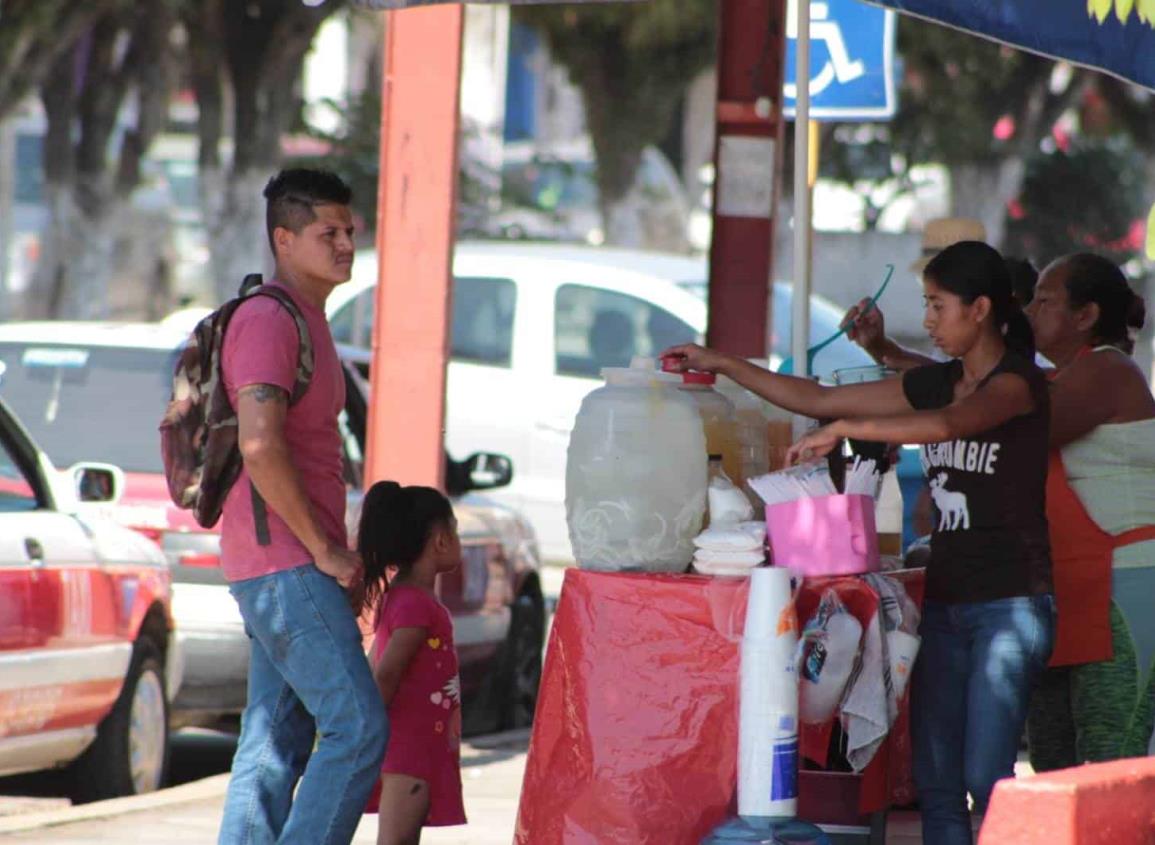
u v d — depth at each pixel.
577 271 37.59
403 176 22.78
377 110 71.56
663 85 66.12
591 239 75.62
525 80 107.19
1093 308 15.40
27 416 24.20
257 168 59.06
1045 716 16.20
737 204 23.12
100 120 61.34
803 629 13.12
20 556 19.00
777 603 12.84
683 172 85.19
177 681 22.41
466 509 26.73
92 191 61.53
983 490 13.30
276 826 14.58
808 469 13.56
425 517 15.47
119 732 21.09
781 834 12.58
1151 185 70.75
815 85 24.22
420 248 22.77
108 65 61.12
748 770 12.79
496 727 27.97
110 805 20.38
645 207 75.94
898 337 28.16
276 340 13.77
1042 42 13.43
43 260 61.25
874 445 14.53
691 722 13.16
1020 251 77.56
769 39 22.91
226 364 13.87
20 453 20.14
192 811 20.20
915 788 14.30
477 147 76.75
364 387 26.95
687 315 37.19
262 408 13.65
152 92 63.00
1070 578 15.16
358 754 13.81
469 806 21.20
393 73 22.77
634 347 37.19
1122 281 15.51
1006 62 65.69
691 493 13.54
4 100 56.50
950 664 13.50
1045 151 77.50
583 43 65.69
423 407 22.77
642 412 13.52
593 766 13.33
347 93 73.62
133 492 22.89
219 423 13.93
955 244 13.49
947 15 13.23
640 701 13.26
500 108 79.62
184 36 65.56
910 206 72.44
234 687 22.89
